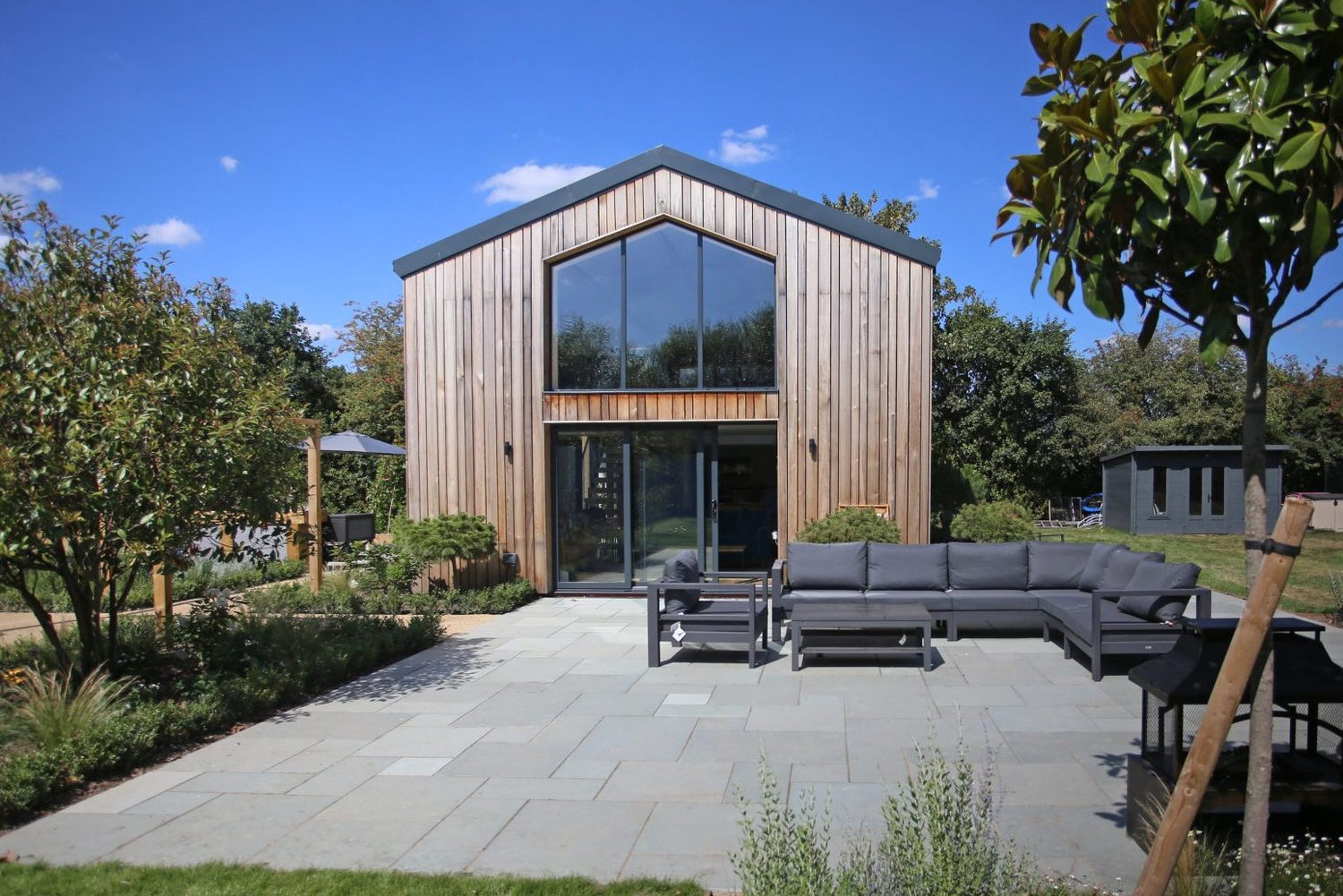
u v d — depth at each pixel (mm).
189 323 6281
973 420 26250
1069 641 7355
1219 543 18469
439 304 11453
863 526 10039
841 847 3707
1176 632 6562
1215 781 3326
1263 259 2387
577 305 11438
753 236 10961
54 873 3562
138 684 5930
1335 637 7918
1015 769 4672
